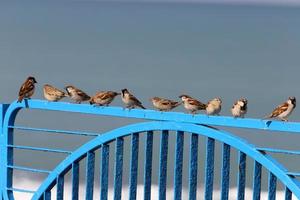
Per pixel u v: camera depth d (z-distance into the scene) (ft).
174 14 595.06
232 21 469.16
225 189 41.55
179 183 42.83
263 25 409.69
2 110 48.21
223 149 41.27
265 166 39.99
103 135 44.65
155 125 42.96
